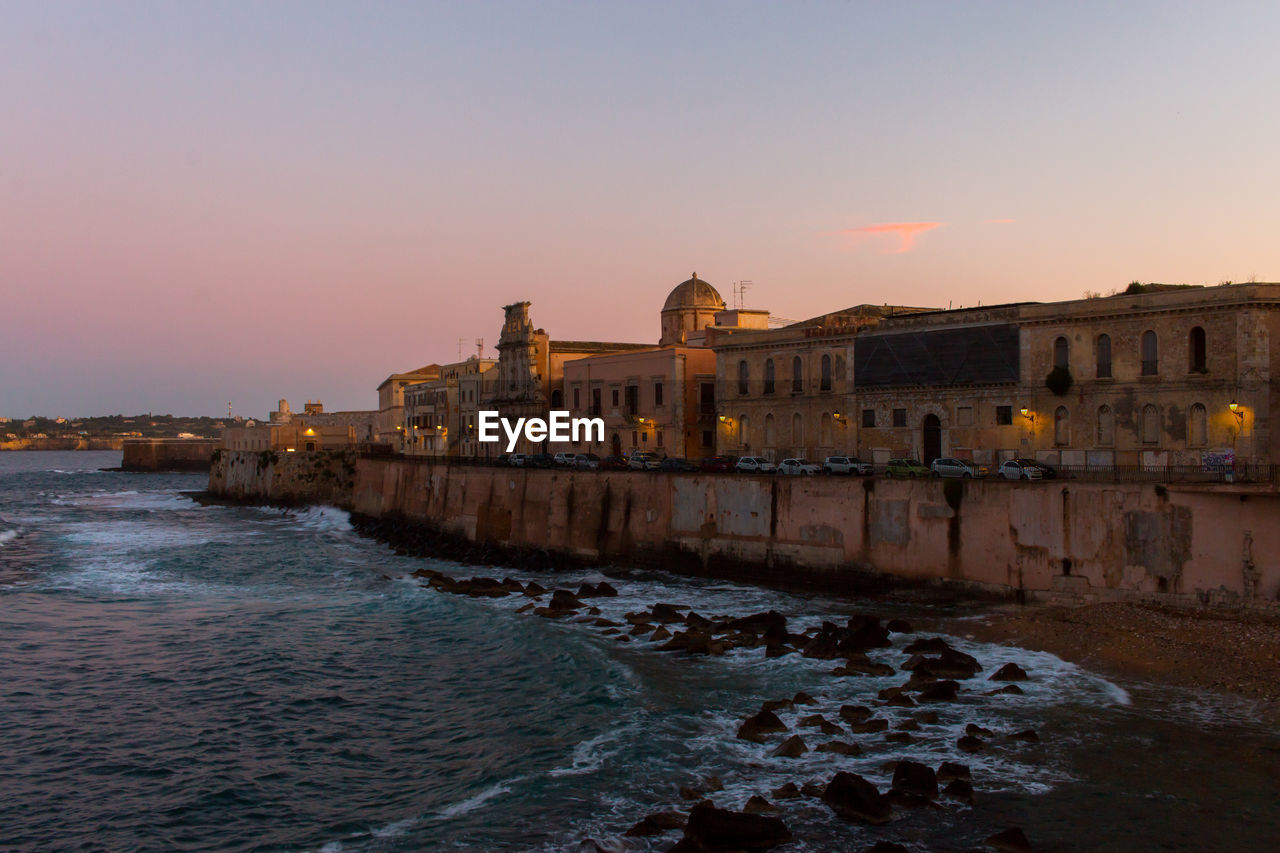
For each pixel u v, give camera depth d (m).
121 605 62.22
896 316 73.81
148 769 34.50
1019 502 52.12
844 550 59.56
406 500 101.69
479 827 28.92
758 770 32.16
